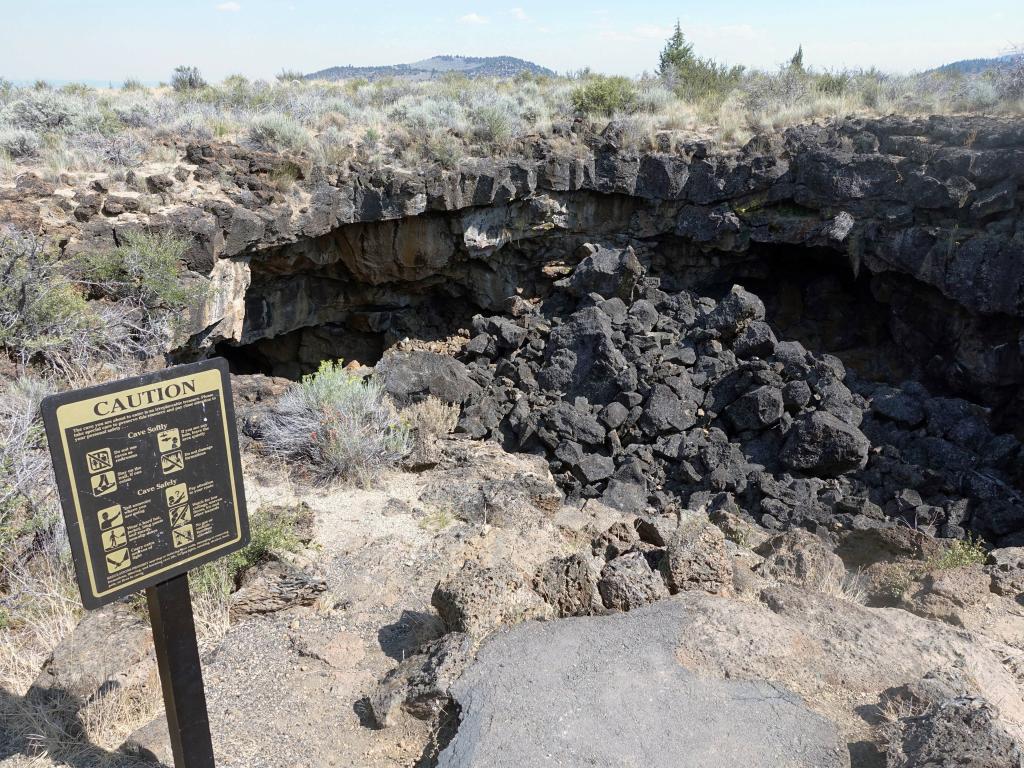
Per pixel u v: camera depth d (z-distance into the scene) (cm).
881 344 1780
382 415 887
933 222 1588
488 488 748
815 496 1197
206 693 434
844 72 2433
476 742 364
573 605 498
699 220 1886
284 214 1510
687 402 1404
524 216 1917
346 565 590
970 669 438
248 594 515
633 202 1981
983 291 1454
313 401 863
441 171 1702
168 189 1359
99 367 968
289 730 407
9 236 979
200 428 314
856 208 1680
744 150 1838
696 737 370
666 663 425
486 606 464
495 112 1973
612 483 1252
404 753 391
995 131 1548
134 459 293
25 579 517
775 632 457
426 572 581
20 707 393
